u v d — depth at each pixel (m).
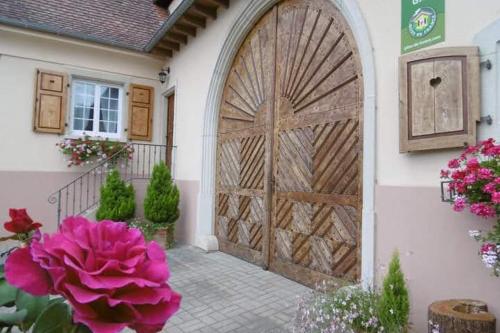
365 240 3.27
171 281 4.38
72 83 7.24
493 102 2.42
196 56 6.64
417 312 2.81
